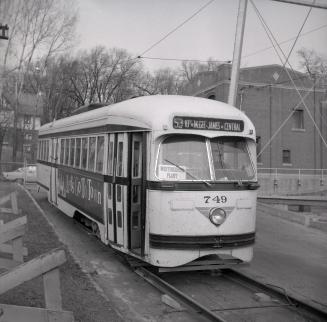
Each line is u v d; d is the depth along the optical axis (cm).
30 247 984
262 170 3753
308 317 684
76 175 1262
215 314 652
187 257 782
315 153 3909
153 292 790
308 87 3912
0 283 453
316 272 997
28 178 3191
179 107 826
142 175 821
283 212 1916
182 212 782
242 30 1566
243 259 823
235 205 817
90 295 704
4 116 4403
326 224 1752
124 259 984
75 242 1166
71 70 5534
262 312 707
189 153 819
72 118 1377
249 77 3703
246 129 863
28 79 5203
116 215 923
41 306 606
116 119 946
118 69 6247
